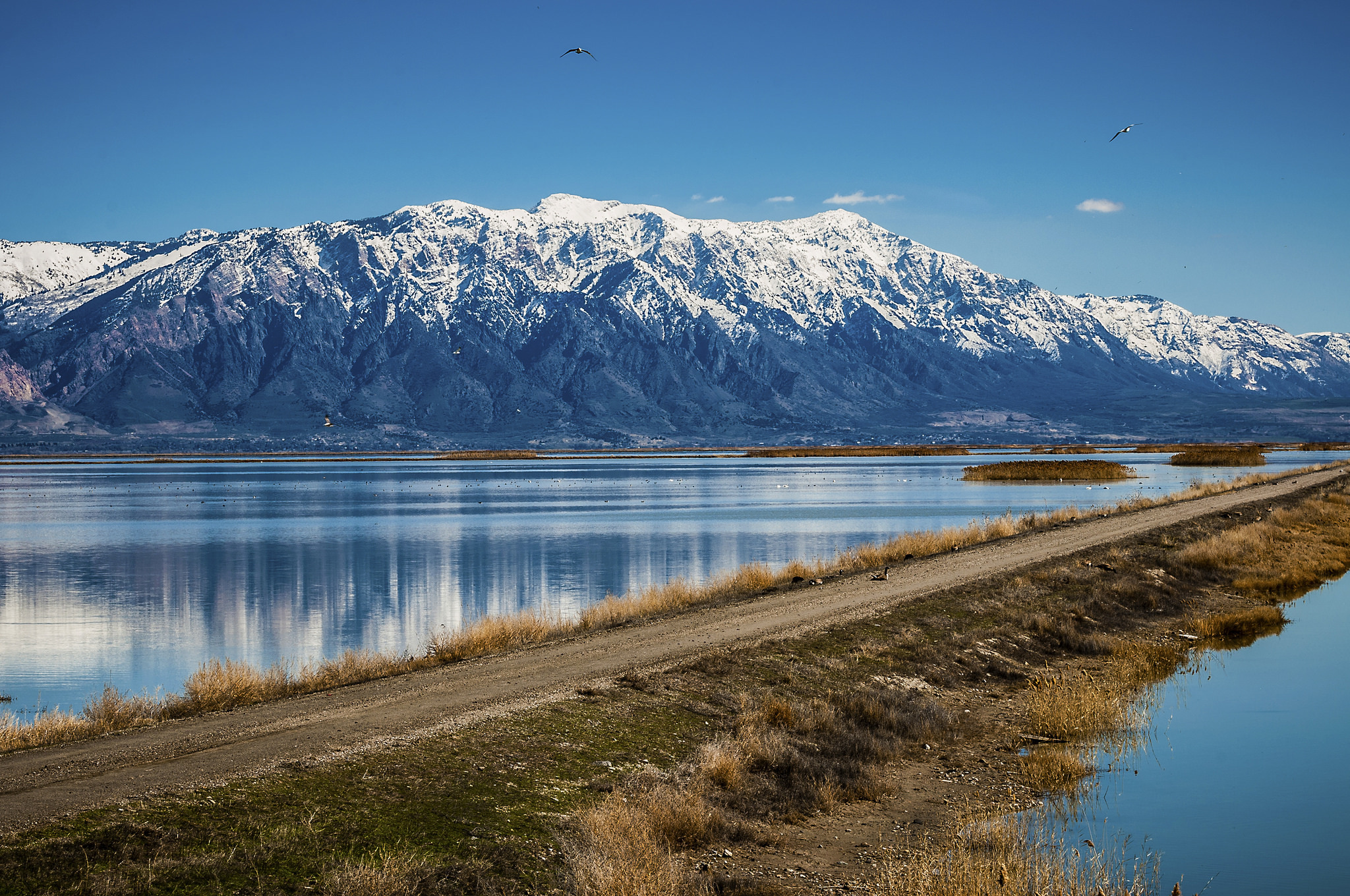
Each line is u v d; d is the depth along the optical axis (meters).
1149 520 59.19
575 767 16.62
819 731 19.92
